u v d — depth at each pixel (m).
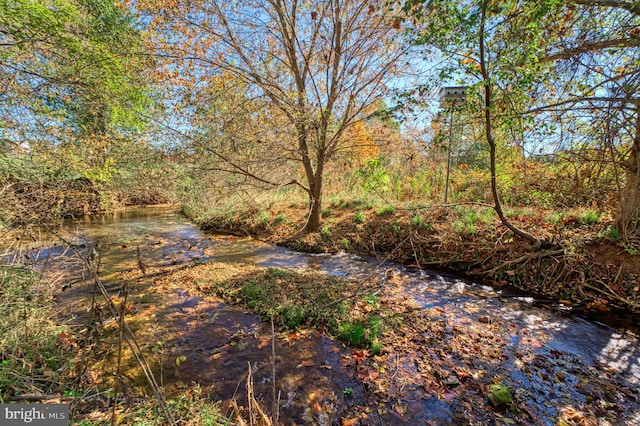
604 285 4.47
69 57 5.48
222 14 6.69
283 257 7.09
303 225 8.80
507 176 7.62
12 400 2.20
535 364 3.02
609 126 3.88
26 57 5.08
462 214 6.79
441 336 3.52
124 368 2.90
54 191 5.11
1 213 4.07
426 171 10.00
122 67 6.86
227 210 11.06
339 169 10.89
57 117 6.12
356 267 6.27
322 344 3.38
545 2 3.61
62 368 2.67
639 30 3.77
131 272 5.76
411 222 7.06
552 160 5.64
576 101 3.89
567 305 4.43
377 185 8.95
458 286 5.15
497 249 5.63
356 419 2.36
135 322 3.84
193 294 4.73
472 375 2.84
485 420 2.33
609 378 2.82
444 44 4.41
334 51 7.32
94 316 3.64
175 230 10.46
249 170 7.99
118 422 2.11
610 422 2.30
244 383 2.76
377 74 7.29
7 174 4.48
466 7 4.31
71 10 5.43
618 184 4.72
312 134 7.32
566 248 5.01
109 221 11.98
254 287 4.73
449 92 5.20
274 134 7.22
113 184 9.91
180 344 3.36
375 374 2.86
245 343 3.40
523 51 4.14
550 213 6.05
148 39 7.03
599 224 5.23
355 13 6.88
